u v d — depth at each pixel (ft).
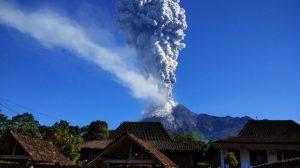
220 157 117.08
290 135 140.46
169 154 127.75
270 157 114.32
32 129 153.79
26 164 75.15
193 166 126.72
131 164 74.64
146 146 74.59
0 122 189.37
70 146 135.44
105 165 75.61
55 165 86.79
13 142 78.43
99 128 185.16
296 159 43.60
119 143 75.10
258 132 146.10
